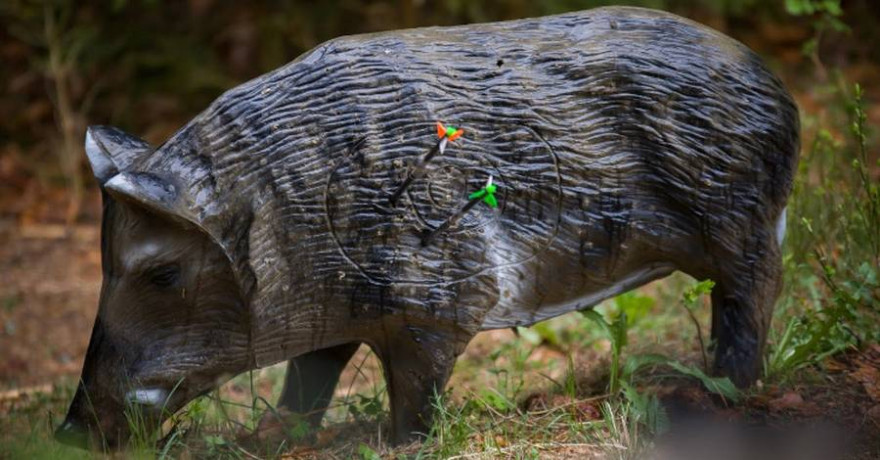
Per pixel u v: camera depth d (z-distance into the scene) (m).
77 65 26.34
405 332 9.98
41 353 17.47
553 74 10.03
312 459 10.44
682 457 9.99
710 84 10.21
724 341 10.87
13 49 27.05
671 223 10.38
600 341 14.81
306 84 9.71
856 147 16.12
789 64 26.22
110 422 9.74
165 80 26.50
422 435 10.31
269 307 9.69
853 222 13.29
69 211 23.62
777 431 10.41
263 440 10.97
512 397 11.85
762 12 27.80
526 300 10.27
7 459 10.41
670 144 10.15
